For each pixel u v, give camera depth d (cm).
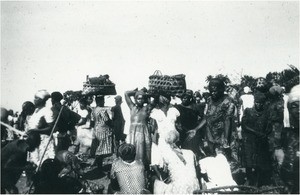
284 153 592
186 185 536
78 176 592
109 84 877
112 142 888
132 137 685
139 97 697
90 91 862
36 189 483
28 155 753
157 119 673
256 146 678
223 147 727
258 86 696
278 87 700
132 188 523
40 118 675
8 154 559
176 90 679
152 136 695
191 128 761
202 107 795
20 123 912
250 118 688
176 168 546
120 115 1074
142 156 676
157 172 568
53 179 490
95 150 899
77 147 1029
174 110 676
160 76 687
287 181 559
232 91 1112
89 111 1034
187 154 563
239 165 803
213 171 561
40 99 688
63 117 732
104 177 827
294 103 557
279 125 680
